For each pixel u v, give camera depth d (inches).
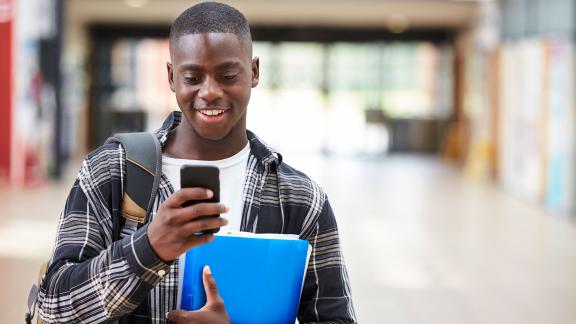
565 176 394.9
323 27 800.9
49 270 58.6
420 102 824.3
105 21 779.4
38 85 456.1
